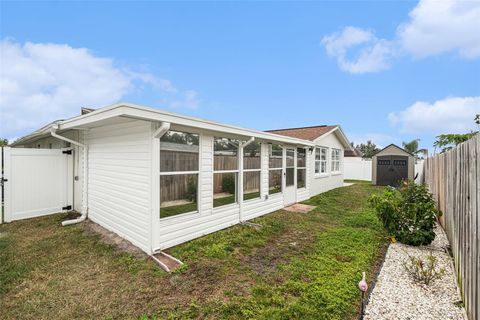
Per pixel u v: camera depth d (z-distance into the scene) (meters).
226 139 6.11
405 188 5.62
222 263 4.07
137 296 3.15
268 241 5.20
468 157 3.03
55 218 6.63
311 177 10.95
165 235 4.60
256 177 7.33
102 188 5.87
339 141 14.92
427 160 9.70
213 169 5.70
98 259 4.18
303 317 2.71
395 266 4.05
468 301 2.76
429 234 4.88
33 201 6.81
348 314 2.80
